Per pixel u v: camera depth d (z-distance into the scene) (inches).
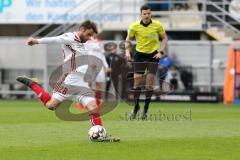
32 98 3528.5
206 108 2704.2
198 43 3405.5
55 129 1715.1
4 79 3499.0
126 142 1437.0
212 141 1466.5
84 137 1539.1
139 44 2049.7
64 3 3560.5
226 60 3393.2
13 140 1486.2
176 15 3663.9
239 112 2452.0
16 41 3474.4
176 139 1499.8
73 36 1443.2
